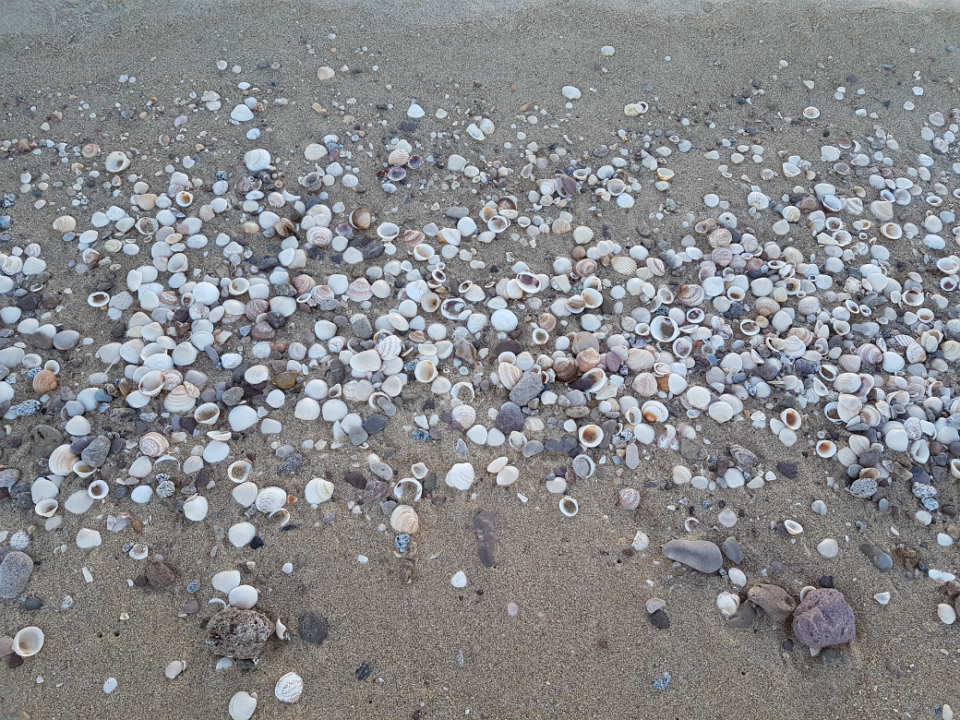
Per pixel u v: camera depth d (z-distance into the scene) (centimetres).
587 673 82
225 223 110
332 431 94
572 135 121
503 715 80
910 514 92
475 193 114
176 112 119
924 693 82
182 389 95
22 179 112
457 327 103
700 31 134
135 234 109
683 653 83
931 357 104
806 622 83
